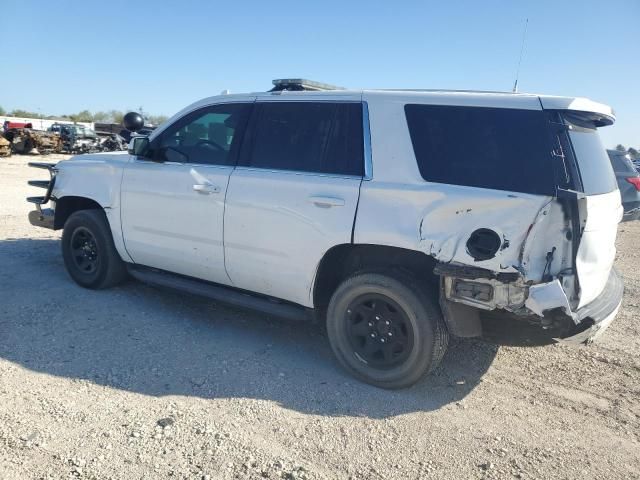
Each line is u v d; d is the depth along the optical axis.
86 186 5.52
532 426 3.52
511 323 3.60
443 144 3.67
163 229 4.92
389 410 3.64
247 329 4.92
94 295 5.51
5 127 32.66
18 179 16.89
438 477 2.96
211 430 3.27
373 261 4.03
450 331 3.66
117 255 5.53
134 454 3.00
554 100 3.41
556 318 3.34
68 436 3.13
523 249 3.29
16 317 4.83
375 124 3.94
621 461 3.18
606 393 4.01
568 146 3.44
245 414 3.49
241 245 4.40
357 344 4.04
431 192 3.57
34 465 2.86
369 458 3.09
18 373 3.84
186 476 2.85
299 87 4.63
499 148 3.49
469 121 3.62
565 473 3.04
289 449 3.13
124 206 5.20
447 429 3.44
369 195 3.79
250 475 2.88
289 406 3.62
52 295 5.44
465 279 3.43
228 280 4.65
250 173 4.38
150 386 3.79
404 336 3.84
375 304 3.92
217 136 4.73
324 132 4.16
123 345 4.41
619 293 4.08
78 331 4.62
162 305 5.36
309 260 4.05
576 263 3.37
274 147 4.37
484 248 3.37
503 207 3.35
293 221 4.10
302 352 4.50
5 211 10.40
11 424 3.21
